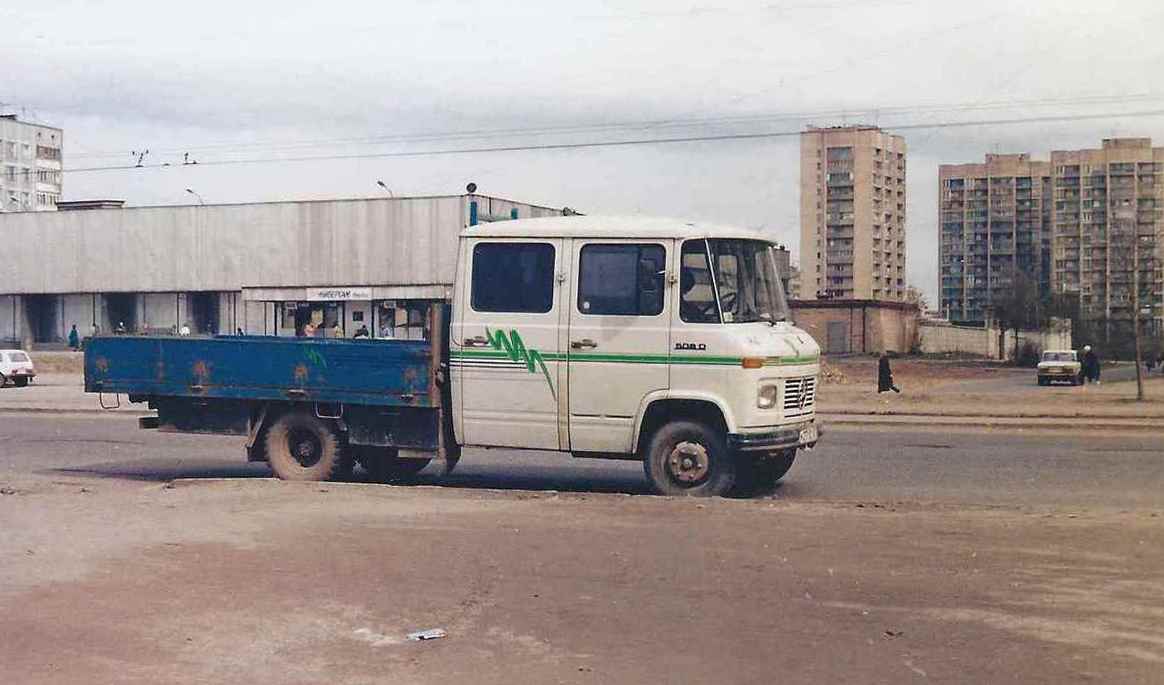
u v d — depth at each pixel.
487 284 13.28
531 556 9.16
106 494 12.84
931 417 26.61
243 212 62.22
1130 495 13.37
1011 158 129.62
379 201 59.25
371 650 6.67
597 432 12.87
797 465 16.47
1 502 12.16
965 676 6.12
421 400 13.48
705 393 12.43
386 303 59.28
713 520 10.74
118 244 65.06
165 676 6.21
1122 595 7.81
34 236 66.75
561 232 13.01
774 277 13.48
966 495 13.44
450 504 11.84
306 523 10.68
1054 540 9.73
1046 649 6.59
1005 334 91.75
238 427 14.64
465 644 6.79
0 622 7.25
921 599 7.75
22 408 28.03
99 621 7.29
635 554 9.21
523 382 13.11
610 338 12.77
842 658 6.46
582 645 6.75
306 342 14.06
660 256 12.66
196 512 11.35
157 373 14.77
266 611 7.52
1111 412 28.11
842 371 62.69
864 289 119.19
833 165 119.81
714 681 6.09
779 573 8.53
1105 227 124.25
